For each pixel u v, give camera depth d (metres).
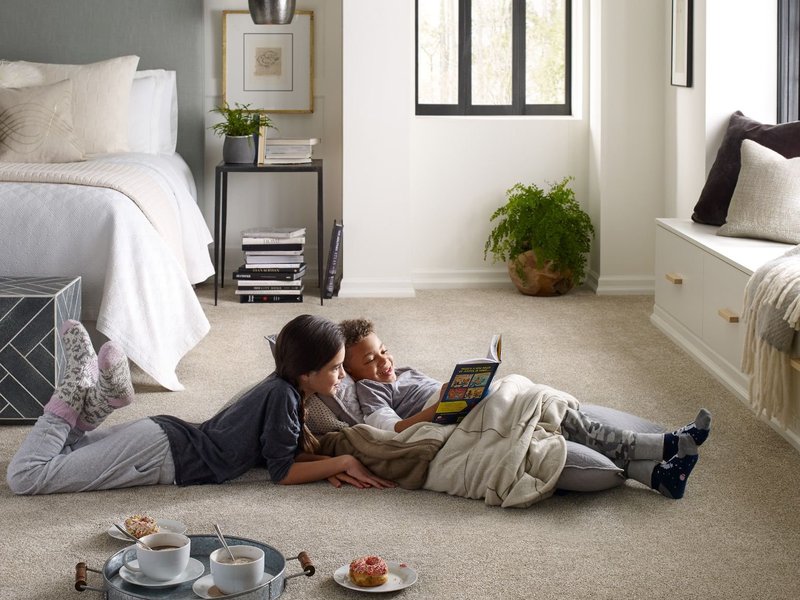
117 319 3.60
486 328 4.71
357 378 3.08
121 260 3.65
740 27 4.65
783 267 3.24
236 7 5.67
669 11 5.24
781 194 4.12
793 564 2.31
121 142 5.11
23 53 5.60
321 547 2.41
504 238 5.68
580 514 2.60
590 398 3.64
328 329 2.77
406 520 2.57
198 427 2.83
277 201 5.80
